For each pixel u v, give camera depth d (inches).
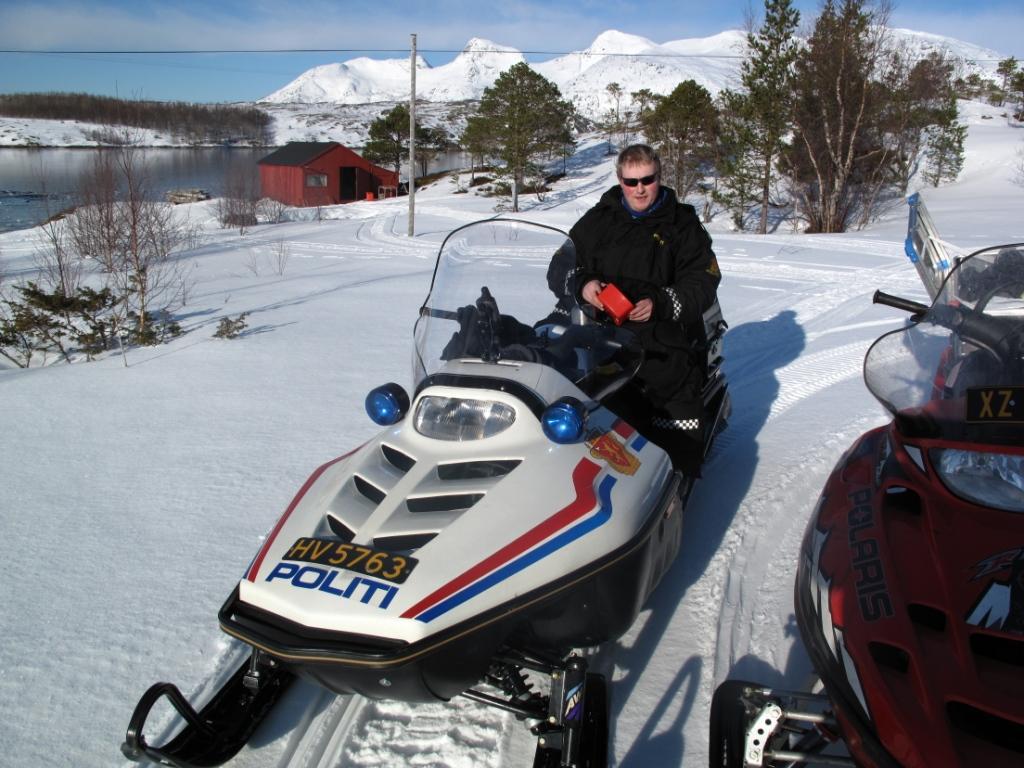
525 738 103.9
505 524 95.7
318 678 88.6
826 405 229.5
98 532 155.5
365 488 107.4
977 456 88.0
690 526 159.5
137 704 98.2
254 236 895.1
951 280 112.7
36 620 126.3
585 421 105.3
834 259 537.6
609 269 148.9
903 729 70.3
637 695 111.7
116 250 471.8
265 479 180.4
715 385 175.8
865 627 79.3
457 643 86.5
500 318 121.9
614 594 100.9
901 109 1136.8
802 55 1097.4
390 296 430.6
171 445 202.5
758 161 1184.2
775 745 85.9
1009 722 67.8
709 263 147.9
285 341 318.0
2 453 197.2
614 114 2760.8
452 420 110.1
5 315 410.3
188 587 136.2
